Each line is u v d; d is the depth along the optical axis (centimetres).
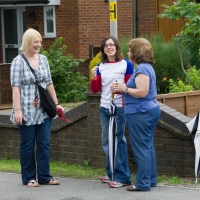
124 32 2617
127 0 2614
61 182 1104
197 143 1042
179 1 1438
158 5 2428
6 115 1346
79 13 2488
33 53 1048
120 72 1041
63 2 2520
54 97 1082
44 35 2570
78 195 1009
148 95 998
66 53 2539
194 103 1310
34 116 1048
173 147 1104
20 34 2712
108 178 1087
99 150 1205
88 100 1206
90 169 1208
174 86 1456
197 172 1044
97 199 980
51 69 2070
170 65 1634
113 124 1042
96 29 2533
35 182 1078
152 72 997
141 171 1010
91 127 1209
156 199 964
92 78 1055
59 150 1275
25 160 1076
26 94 1046
